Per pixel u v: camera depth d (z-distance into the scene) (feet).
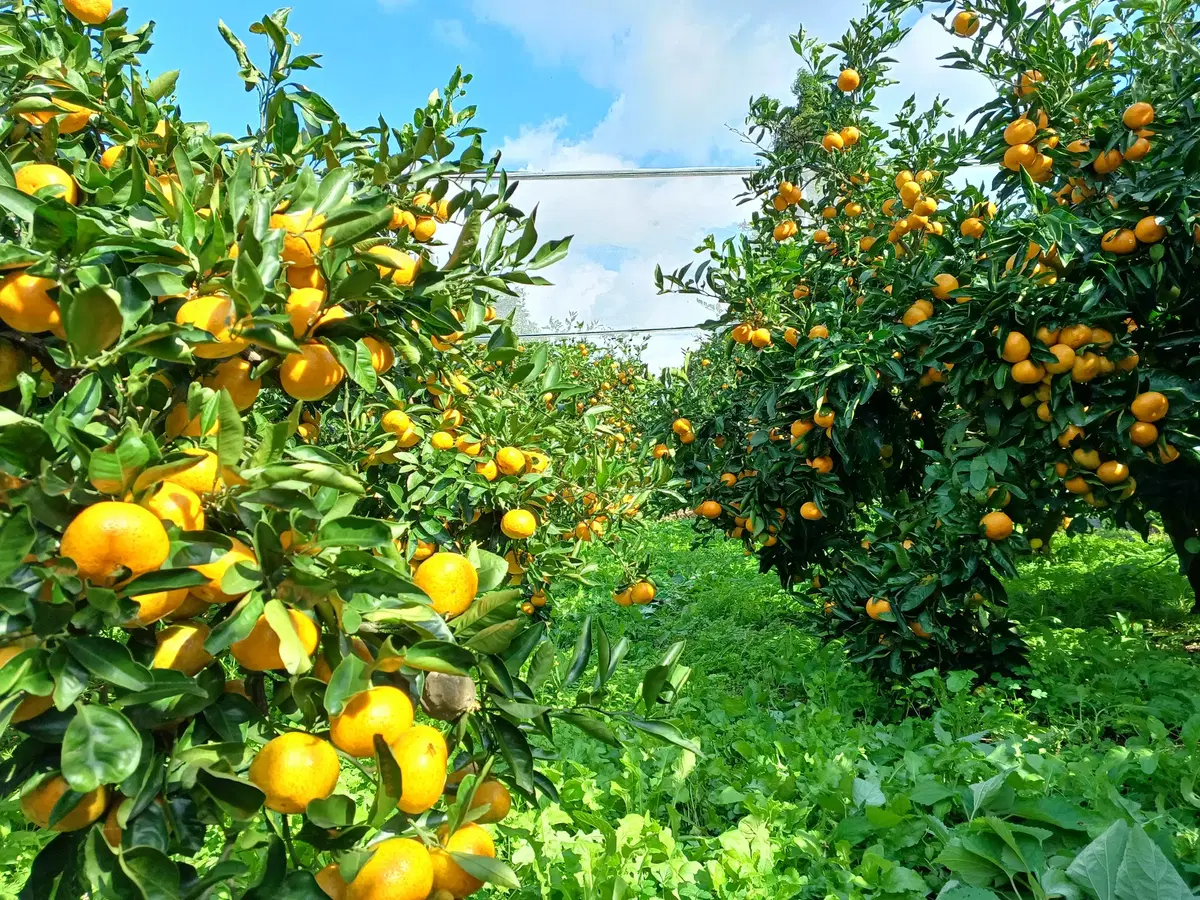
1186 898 8.21
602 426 17.90
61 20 7.05
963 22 16.80
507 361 8.66
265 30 8.73
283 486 4.07
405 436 10.23
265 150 8.41
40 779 3.92
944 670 16.39
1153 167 14.11
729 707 14.90
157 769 3.93
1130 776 11.75
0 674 3.34
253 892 3.79
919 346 16.39
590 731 5.23
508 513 12.73
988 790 10.41
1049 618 22.04
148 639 4.19
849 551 17.42
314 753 3.98
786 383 18.43
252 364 5.02
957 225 17.22
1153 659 17.10
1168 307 14.73
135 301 4.38
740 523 21.67
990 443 14.55
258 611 3.76
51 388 4.84
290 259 5.26
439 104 11.75
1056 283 13.61
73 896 3.92
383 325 6.13
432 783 4.08
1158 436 13.46
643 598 16.92
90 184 5.09
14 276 4.24
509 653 5.27
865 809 11.14
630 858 10.02
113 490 3.62
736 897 9.36
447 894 4.43
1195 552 18.02
